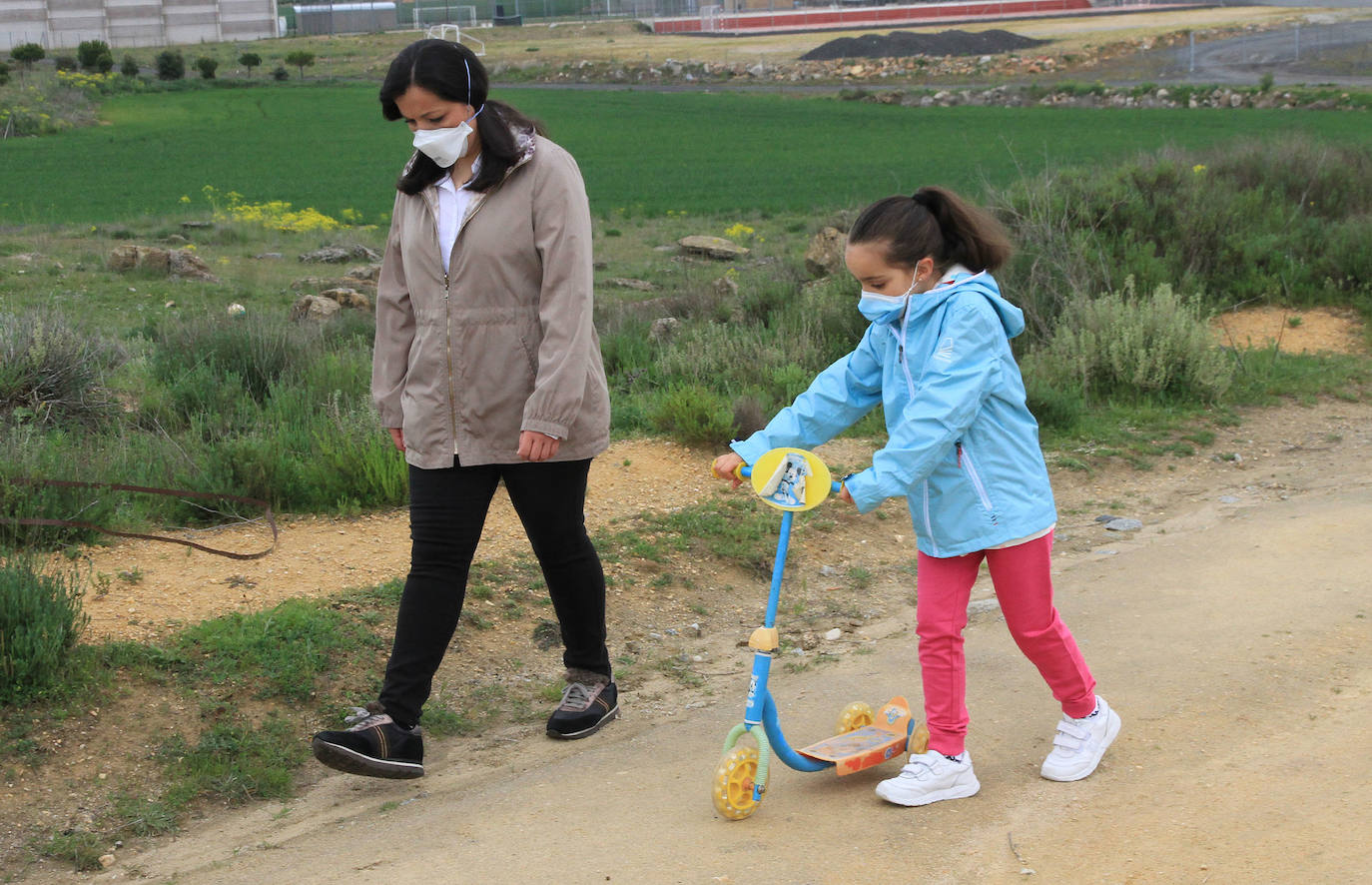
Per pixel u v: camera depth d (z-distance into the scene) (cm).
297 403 847
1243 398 988
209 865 354
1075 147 4094
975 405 334
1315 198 1593
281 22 11925
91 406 848
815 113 6353
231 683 445
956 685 358
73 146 4884
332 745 377
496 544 613
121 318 1517
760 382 988
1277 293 1291
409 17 12912
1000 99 6656
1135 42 8581
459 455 397
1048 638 362
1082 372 983
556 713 443
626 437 829
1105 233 1347
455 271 394
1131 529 695
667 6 13200
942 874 309
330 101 7119
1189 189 1438
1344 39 7975
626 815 359
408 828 364
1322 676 443
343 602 518
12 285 1750
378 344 425
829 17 11525
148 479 667
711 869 319
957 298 338
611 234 2658
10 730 402
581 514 429
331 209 3173
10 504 579
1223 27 8869
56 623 428
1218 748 384
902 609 593
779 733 362
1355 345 1160
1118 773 369
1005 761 389
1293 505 716
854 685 482
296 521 641
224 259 2119
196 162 4369
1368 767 360
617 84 8894
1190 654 479
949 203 344
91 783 391
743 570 632
